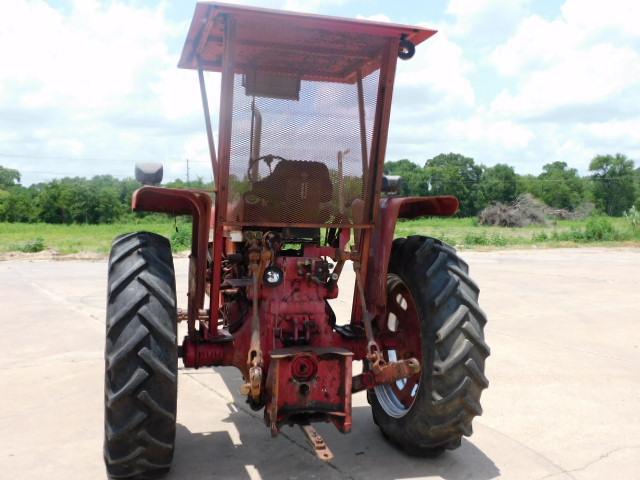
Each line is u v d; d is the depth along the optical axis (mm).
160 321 3088
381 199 3926
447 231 36938
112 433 3035
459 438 3648
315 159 3615
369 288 3838
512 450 3863
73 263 15117
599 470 3588
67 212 61250
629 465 3660
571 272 13867
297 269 3529
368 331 3492
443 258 3641
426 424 3500
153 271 3242
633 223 31141
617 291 10695
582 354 6277
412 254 3732
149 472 3279
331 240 4027
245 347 3607
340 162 3658
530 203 50938
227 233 4133
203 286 3572
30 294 9531
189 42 3867
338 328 4051
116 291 3146
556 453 3828
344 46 3547
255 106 3498
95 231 38781
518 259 17828
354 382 3484
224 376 5363
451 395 3389
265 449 3820
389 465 3623
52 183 64438
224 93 3332
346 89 3658
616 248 23578
